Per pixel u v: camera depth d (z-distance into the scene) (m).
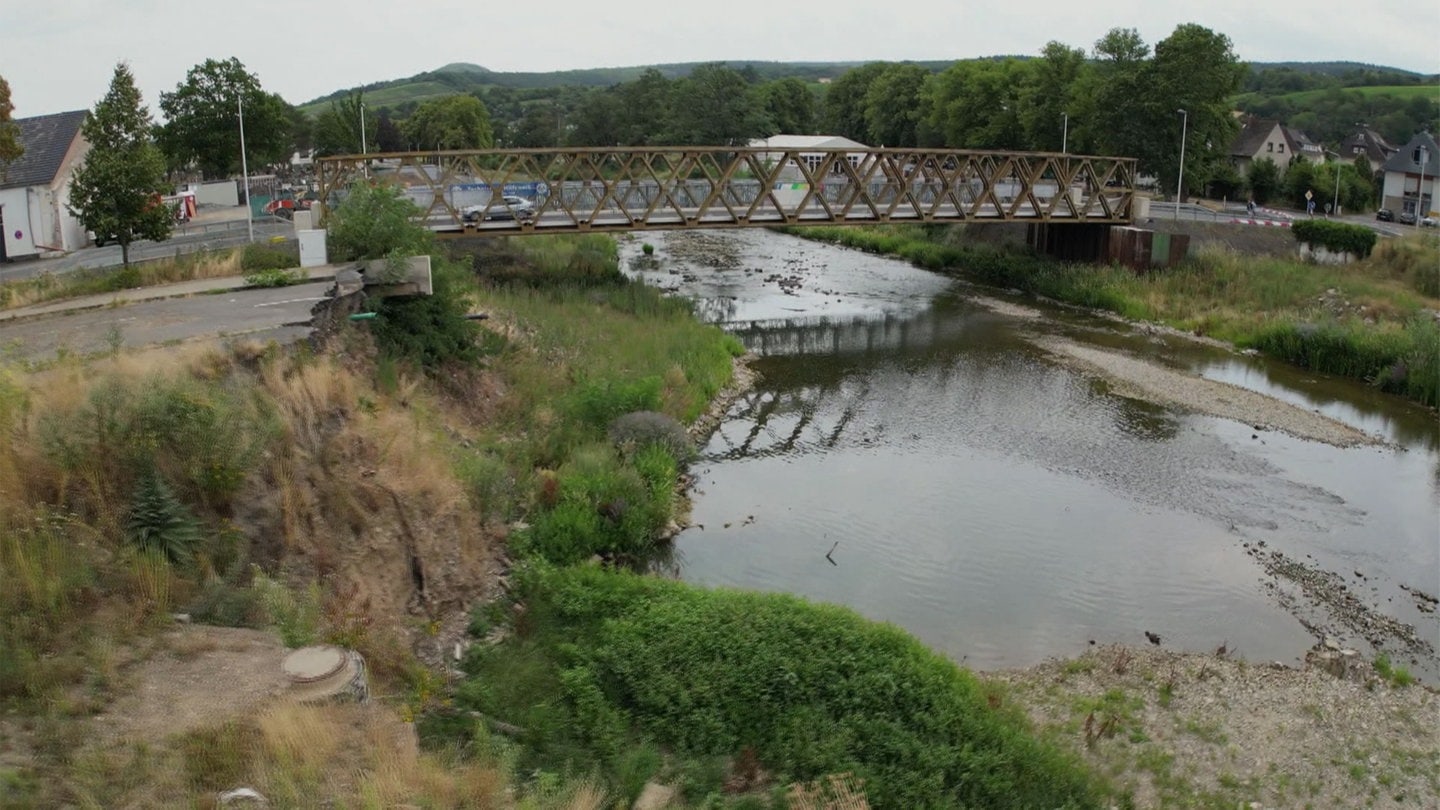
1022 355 38.25
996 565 20.69
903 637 15.91
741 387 33.19
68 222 39.50
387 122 96.56
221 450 13.15
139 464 12.45
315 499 14.50
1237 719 15.33
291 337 18.45
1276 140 98.19
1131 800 13.26
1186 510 23.75
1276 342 38.00
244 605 11.87
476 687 13.54
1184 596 19.56
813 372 35.84
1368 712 15.61
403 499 16.12
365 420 17.41
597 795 11.48
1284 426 29.97
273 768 8.91
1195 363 37.38
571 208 41.59
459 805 9.91
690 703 13.88
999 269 53.78
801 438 28.69
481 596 16.42
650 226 42.38
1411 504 24.27
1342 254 49.41
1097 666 16.78
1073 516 23.27
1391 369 33.84
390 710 11.41
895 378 35.12
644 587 17.16
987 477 25.75
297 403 15.64
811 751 13.02
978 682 15.56
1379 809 13.45
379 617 13.88
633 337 33.66
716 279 53.78
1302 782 13.91
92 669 10.00
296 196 49.03
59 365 15.18
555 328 32.19
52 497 11.85
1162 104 54.84
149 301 22.61
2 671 9.46
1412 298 42.78
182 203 45.56
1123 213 51.19
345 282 23.17
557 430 23.91
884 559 20.86
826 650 15.08
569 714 13.52
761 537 21.80
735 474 25.69
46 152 39.00
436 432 20.11
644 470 23.08
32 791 8.17
